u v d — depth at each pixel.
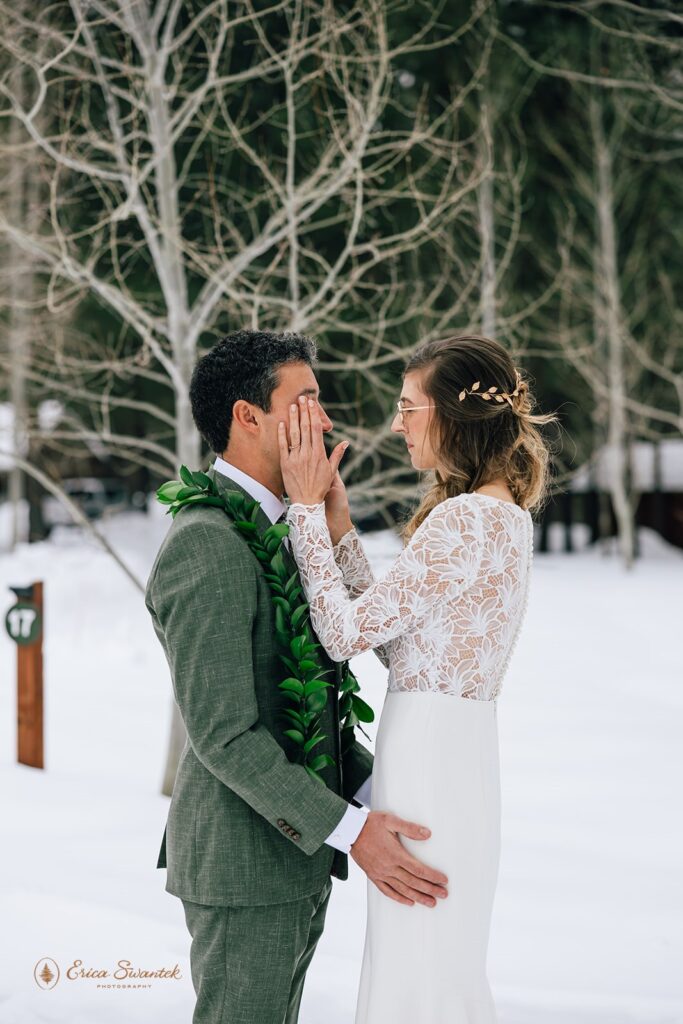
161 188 5.39
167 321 6.24
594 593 15.66
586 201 18.98
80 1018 2.93
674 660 9.80
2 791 5.30
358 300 6.02
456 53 9.80
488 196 7.77
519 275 17.97
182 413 5.44
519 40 14.24
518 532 2.12
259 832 1.99
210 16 6.21
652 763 6.13
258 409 2.09
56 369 6.45
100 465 19.27
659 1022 2.96
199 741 1.90
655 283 20.88
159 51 5.17
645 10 4.90
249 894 1.97
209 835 2.00
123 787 5.50
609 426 20.67
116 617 11.76
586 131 18.19
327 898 2.20
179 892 2.04
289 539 2.11
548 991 3.18
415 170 7.92
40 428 8.89
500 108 12.48
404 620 2.02
